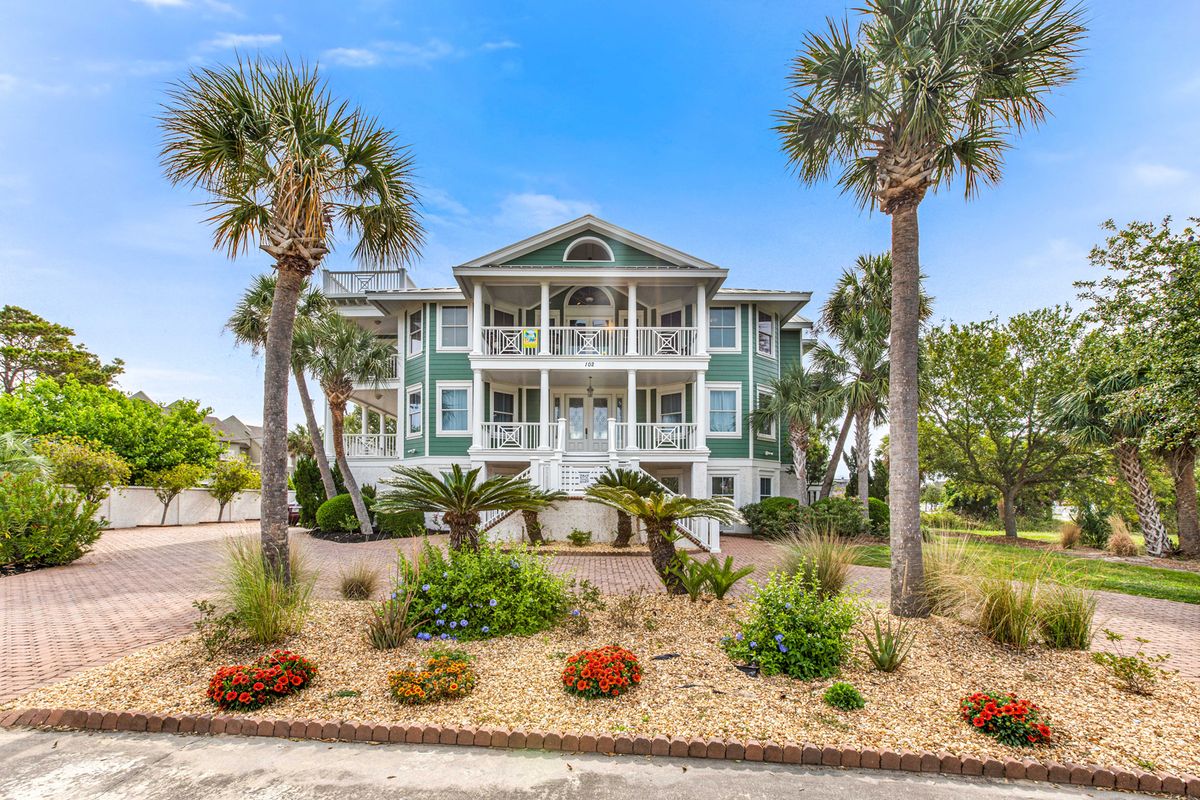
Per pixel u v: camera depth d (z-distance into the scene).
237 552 7.10
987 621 6.34
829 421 19.86
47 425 23.42
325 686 5.18
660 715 4.67
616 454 18.45
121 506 22.06
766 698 4.95
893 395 7.57
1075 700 4.95
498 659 5.84
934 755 4.07
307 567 10.76
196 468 24.48
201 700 4.96
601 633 6.58
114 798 3.64
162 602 9.01
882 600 8.63
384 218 8.66
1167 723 4.56
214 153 7.50
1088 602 6.45
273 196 7.67
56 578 11.23
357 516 18.17
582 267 19.14
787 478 23.58
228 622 6.26
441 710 4.76
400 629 6.18
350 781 3.88
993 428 21.06
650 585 10.29
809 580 7.49
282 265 7.79
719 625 6.70
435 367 21.20
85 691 5.16
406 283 24.53
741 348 21.36
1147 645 6.82
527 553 8.76
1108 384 16.28
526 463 20.47
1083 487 21.67
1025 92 7.07
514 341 20.19
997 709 4.43
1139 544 19.27
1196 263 10.58
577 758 4.20
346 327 19.06
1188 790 3.79
